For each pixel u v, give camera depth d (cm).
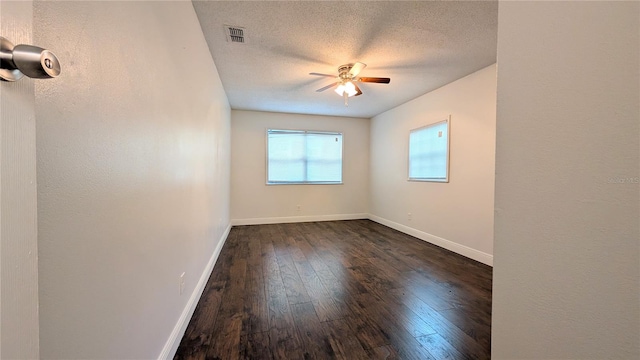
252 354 142
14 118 39
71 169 65
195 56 189
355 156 567
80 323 68
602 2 49
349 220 554
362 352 145
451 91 340
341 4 182
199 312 185
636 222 45
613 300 48
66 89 63
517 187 67
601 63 49
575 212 54
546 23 59
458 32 218
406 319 178
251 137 505
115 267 83
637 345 45
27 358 42
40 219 56
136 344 98
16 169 40
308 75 312
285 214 526
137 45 98
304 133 535
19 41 40
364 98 415
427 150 387
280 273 260
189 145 172
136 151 97
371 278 248
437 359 140
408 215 432
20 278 41
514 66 67
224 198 377
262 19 199
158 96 118
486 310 190
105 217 78
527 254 65
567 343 56
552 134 58
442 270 270
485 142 292
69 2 63
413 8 186
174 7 141
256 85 349
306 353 144
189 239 174
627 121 46
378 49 247
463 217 322
